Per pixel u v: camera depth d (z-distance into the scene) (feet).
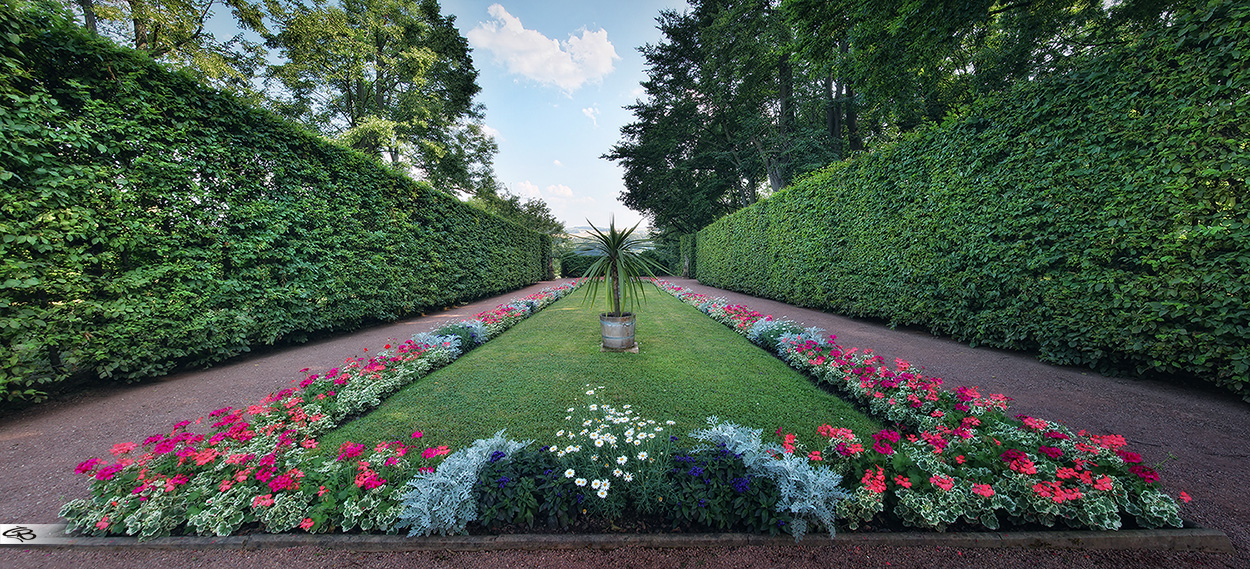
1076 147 10.99
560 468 5.36
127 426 8.52
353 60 36.17
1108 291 10.41
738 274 39.09
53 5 10.05
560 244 89.04
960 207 14.47
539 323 20.99
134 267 10.76
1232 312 8.33
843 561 4.43
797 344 12.65
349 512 4.76
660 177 66.08
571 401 9.43
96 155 10.26
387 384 9.84
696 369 12.04
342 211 17.93
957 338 15.49
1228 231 8.32
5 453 7.30
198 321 11.93
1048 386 10.12
